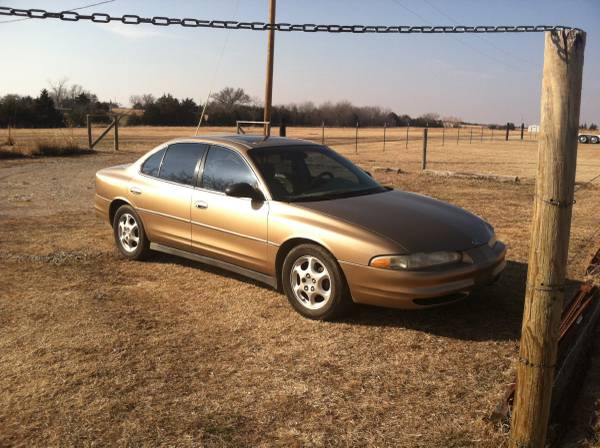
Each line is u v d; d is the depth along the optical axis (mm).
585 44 2484
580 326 4277
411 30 3213
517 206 10742
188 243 6031
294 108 88750
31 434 3258
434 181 14672
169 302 5406
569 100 2480
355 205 5188
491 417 3242
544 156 2555
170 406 3541
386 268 4500
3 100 68500
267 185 5375
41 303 5359
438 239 4688
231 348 4383
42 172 16281
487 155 27531
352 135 53688
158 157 6551
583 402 3543
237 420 3389
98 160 20234
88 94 84438
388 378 3887
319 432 3260
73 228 8680
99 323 4867
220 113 75562
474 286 4703
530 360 2717
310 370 4012
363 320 4934
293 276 5055
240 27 3537
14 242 7742
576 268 6371
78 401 3600
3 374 3963
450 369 4008
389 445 3131
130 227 6770
